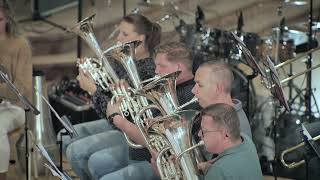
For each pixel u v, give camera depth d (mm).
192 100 7969
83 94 13844
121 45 9125
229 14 15648
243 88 12820
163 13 14859
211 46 13461
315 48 11875
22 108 10898
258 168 7090
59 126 13375
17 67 10914
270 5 15344
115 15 16594
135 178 8750
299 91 13430
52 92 14188
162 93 7977
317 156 8562
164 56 8672
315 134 9156
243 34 13539
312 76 14258
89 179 10078
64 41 16969
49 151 11906
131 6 16609
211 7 15695
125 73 9750
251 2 15562
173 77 7875
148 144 8016
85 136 10484
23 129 11172
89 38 9633
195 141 7848
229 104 7449
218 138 7043
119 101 8719
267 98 13406
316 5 14875
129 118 8766
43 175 11609
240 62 13172
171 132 7516
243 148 7062
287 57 12961
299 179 11734
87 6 16828
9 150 10672
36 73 11906
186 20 14984
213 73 7902
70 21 17703
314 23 13711
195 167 7309
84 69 9344
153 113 8695
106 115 9102
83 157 9914
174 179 7465
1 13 10836
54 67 16062
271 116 13133
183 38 13844
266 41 13195
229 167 6902
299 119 12984
